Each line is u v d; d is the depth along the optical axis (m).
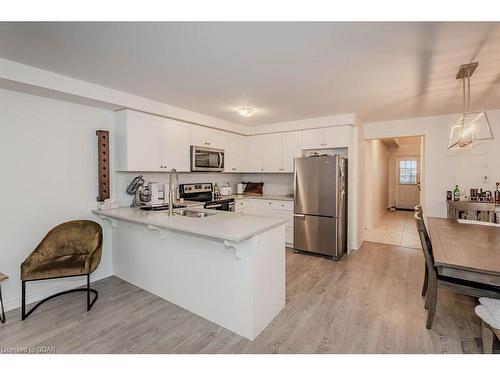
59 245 2.61
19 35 1.71
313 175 3.92
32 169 2.57
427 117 4.20
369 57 2.05
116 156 3.19
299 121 4.40
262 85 2.71
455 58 2.05
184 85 2.70
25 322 2.20
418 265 3.56
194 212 3.06
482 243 2.05
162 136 3.43
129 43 1.83
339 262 3.70
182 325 2.15
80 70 2.32
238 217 2.54
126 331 2.07
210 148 4.14
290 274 3.26
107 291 2.78
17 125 2.46
